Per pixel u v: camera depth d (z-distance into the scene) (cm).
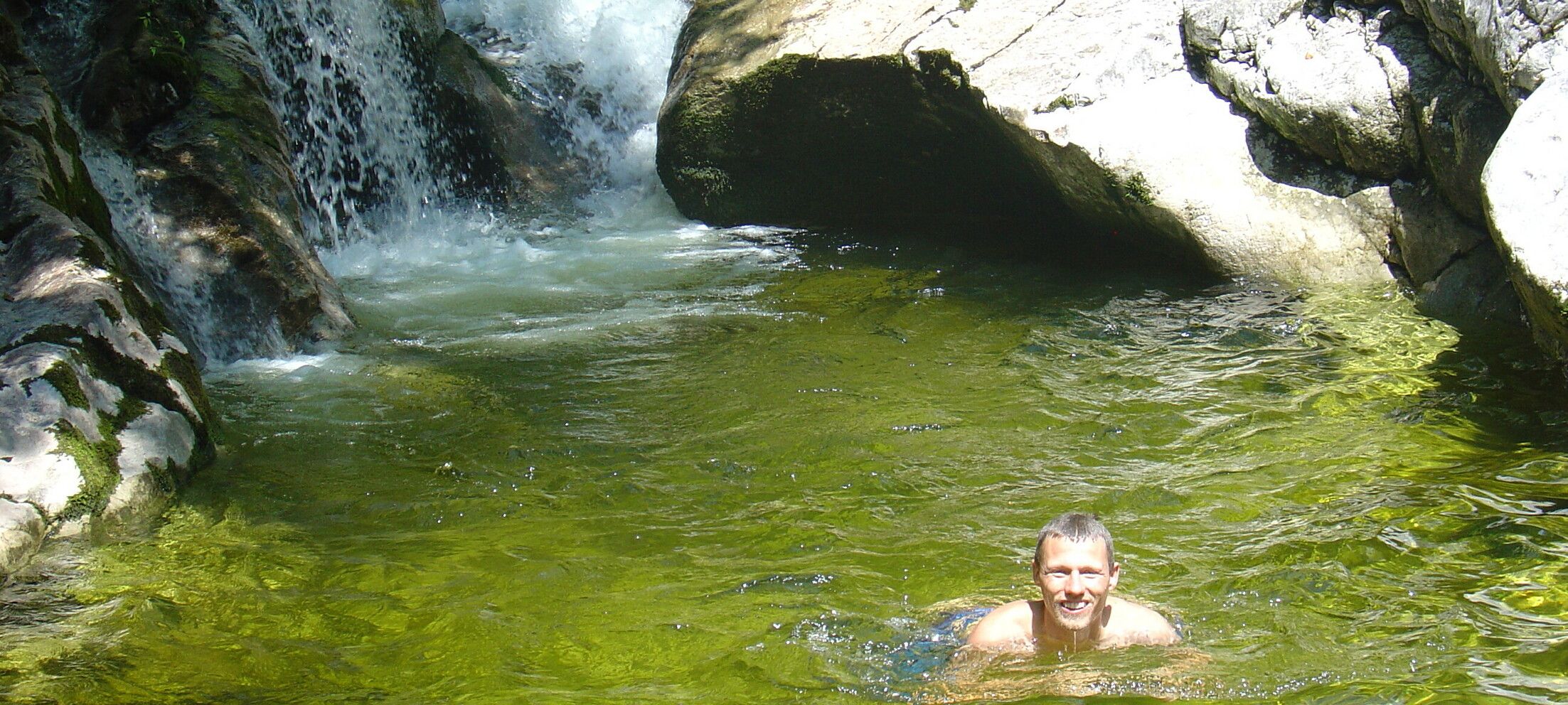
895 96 721
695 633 331
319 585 368
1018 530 389
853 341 581
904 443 461
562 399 522
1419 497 397
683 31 858
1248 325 571
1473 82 562
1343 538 370
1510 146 459
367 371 561
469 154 861
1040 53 672
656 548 386
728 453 458
